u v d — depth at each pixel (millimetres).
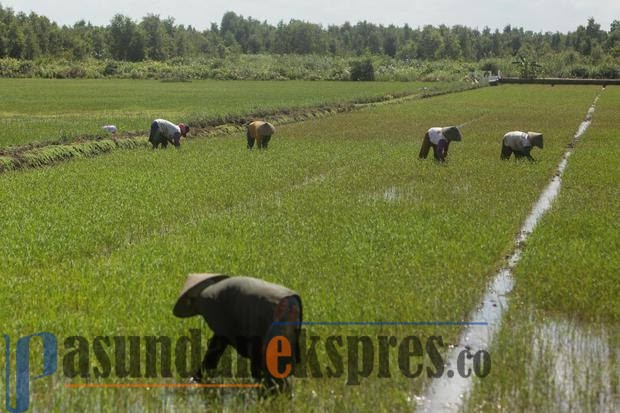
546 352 8258
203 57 117688
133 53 121125
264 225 13531
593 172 20141
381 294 9742
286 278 10219
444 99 53688
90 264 10938
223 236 12758
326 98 49969
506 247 12883
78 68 90188
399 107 45562
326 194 16766
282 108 38281
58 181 17656
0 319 8594
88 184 17266
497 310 9781
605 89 68062
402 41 172250
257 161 21344
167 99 50000
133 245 12102
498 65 98500
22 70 89375
